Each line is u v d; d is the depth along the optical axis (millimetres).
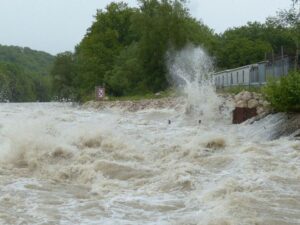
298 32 34750
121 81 64250
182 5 61250
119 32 77625
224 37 91312
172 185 10633
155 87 61375
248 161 12336
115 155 14023
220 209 8328
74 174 12227
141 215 8367
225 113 26953
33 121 17109
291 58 33156
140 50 61531
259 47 77000
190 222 7805
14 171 12531
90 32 79688
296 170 11359
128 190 10414
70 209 8797
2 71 123625
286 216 7965
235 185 9938
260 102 24266
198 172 11578
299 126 18234
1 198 9461
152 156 14195
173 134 19719
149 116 31984
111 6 79188
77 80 77375
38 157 13539
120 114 36156
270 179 10508
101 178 11648
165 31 60281
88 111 43656
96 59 71812
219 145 15031
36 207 8883
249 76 40625
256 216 7906
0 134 15359
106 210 8727
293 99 19953
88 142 15281
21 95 126438
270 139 18531
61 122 23219
